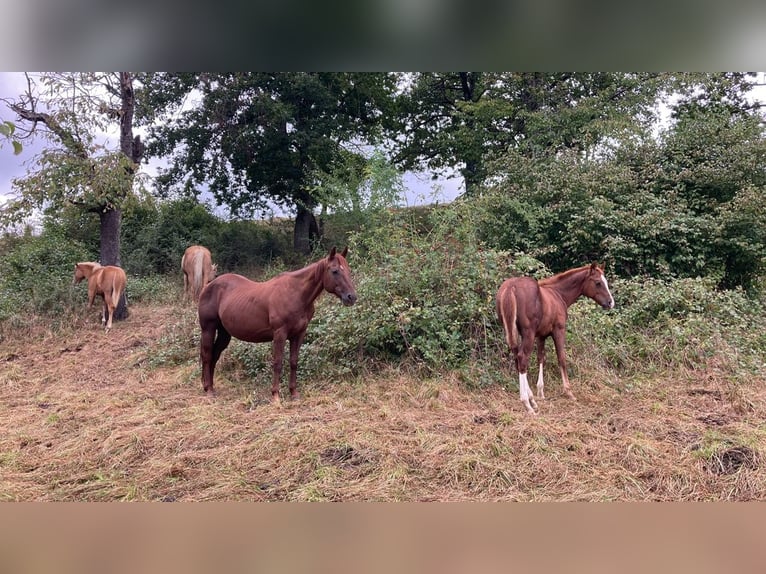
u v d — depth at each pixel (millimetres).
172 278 13055
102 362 7520
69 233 13727
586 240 8594
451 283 6484
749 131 9133
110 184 9141
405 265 6715
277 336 5406
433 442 4137
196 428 4613
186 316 8711
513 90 15422
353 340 6094
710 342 6141
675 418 4645
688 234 8242
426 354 5855
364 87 15758
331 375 6027
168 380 6500
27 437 4539
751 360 6031
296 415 4887
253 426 4645
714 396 5211
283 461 3883
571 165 9461
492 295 6379
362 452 3941
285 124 14492
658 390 5406
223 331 6012
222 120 14039
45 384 6598
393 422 4633
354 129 15219
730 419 4609
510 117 14914
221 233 15578
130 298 11281
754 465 3635
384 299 6418
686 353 6047
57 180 8859
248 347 6699
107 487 3564
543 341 5559
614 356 6148
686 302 6840
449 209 7898
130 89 10023
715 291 7816
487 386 5641
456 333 6039
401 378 5793
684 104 13852
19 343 8445
